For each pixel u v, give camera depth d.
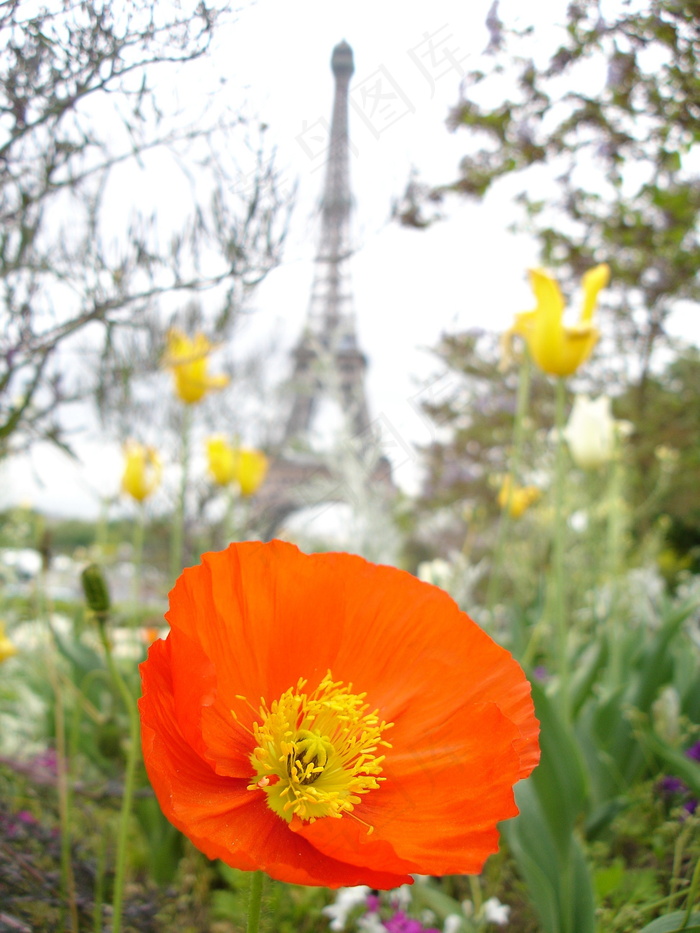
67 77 1.09
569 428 3.15
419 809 0.90
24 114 1.12
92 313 1.36
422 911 1.74
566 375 2.05
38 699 3.29
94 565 1.26
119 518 3.96
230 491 2.74
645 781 2.10
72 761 1.96
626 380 5.61
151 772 0.71
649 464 5.81
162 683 0.83
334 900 1.86
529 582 4.14
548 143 1.90
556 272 3.92
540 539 4.17
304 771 0.92
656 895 1.37
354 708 0.96
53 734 2.92
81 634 3.25
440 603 1.03
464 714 0.94
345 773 0.94
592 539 3.48
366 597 1.03
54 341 1.37
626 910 1.22
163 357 1.72
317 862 0.83
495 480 5.15
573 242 2.86
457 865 0.79
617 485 3.23
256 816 0.89
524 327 2.14
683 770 1.60
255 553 0.97
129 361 1.64
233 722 0.95
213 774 0.90
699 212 2.48
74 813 1.89
